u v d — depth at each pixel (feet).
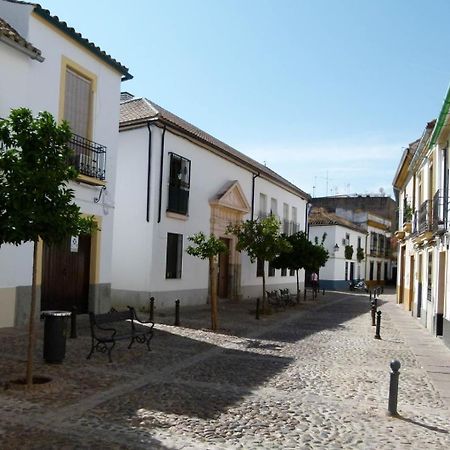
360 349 39.45
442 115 38.68
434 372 31.58
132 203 59.00
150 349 33.99
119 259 59.31
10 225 20.67
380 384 27.63
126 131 59.98
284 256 84.23
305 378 28.02
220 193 72.38
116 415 19.51
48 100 40.96
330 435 18.80
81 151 45.14
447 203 43.68
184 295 64.80
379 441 18.48
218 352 34.58
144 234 58.03
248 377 27.43
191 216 65.92
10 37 35.63
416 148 63.93
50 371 25.81
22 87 37.83
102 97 47.93
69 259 45.09
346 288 160.04
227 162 76.33
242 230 72.08
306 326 53.52
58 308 43.86
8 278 37.35
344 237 157.79
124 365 28.50
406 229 75.15
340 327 54.08
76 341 34.83
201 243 46.57
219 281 76.74
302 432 18.95
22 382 23.15
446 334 41.29
